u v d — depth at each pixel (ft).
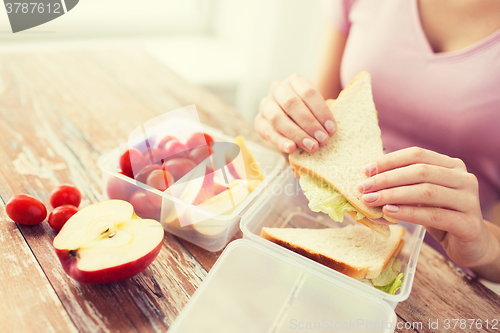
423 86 1.91
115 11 3.69
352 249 1.31
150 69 2.55
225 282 1.13
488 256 1.36
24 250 1.19
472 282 1.32
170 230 1.34
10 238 1.22
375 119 1.49
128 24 3.83
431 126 1.92
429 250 1.42
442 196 1.18
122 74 2.40
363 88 1.54
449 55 1.83
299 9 3.49
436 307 1.22
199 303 1.07
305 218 1.51
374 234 1.30
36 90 2.03
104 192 1.37
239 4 4.07
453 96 1.82
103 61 2.54
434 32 1.89
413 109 1.95
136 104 2.08
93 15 3.56
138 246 1.11
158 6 3.99
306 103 1.45
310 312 1.09
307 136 1.42
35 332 0.99
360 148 1.44
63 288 1.10
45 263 1.16
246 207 1.38
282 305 1.10
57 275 1.13
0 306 1.03
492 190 1.86
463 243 1.29
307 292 1.14
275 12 3.43
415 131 1.98
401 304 1.21
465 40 1.82
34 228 1.27
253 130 2.02
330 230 1.42
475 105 1.77
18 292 1.07
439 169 1.19
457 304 1.23
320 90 2.33
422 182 1.20
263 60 3.66
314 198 1.30
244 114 3.92
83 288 1.11
